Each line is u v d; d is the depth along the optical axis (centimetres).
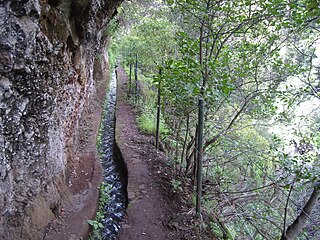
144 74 1330
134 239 375
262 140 554
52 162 388
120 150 645
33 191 328
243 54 420
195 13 419
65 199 416
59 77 394
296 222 393
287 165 378
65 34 384
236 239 466
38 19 272
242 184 553
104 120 948
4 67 241
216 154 533
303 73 404
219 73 389
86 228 385
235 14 424
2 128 256
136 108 952
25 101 286
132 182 512
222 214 464
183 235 381
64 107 446
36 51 290
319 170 351
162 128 747
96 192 484
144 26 831
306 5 334
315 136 399
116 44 2059
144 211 432
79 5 401
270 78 429
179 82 393
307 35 405
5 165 268
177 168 568
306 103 458
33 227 318
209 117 474
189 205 446
